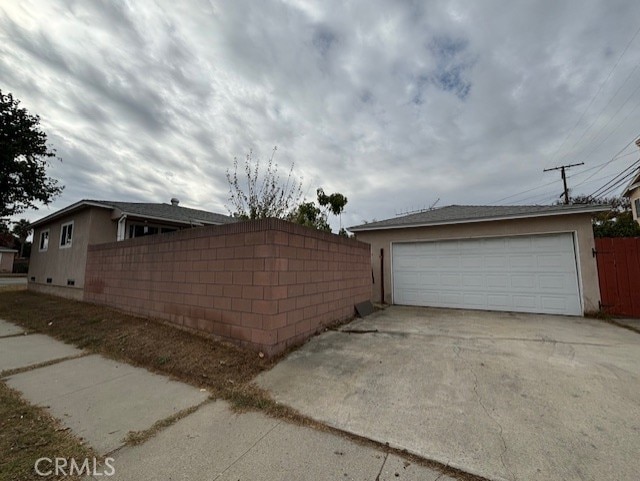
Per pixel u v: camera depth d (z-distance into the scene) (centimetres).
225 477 186
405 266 927
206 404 289
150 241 631
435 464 196
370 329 557
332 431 239
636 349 426
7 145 1086
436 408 269
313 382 332
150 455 209
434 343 466
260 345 409
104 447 218
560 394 288
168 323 558
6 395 309
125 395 309
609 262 682
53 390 322
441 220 854
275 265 413
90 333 545
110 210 1043
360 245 741
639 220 1566
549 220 738
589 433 225
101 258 809
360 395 299
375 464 197
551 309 725
